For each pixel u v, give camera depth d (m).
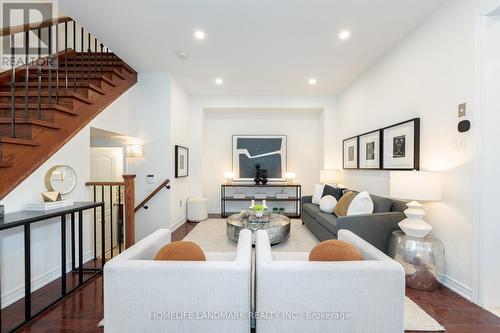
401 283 1.19
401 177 2.20
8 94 2.51
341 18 2.49
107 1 2.22
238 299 1.20
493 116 1.86
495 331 1.61
